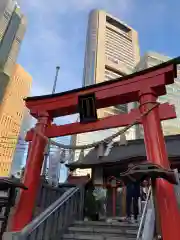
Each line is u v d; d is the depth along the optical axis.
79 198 10.06
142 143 13.95
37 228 6.55
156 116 7.94
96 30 77.25
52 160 10.27
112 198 12.71
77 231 8.08
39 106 10.62
